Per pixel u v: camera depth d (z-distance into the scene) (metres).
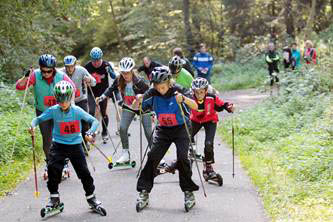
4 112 11.27
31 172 7.74
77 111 5.70
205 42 33.31
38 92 7.00
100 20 33.47
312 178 6.35
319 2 29.02
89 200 5.80
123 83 7.83
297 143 8.12
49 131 7.15
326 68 12.32
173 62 7.04
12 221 5.56
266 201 5.90
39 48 17.84
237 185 6.80
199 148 9.51
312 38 25.56
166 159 8.55
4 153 8.27
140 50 33.00
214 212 5.71
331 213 5.06
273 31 30.77
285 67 17.62
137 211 5.80
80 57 36.62
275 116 10.70
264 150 8.57
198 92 6.80
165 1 30.33
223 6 32.91
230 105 6.90
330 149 7.13
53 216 5.71
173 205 6.02
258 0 30.73
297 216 5.13
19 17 15.53
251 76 22.94
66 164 7.39
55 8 16.23
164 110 5.73
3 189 6.78
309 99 11.03
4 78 14.66
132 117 8.05
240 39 31.12
